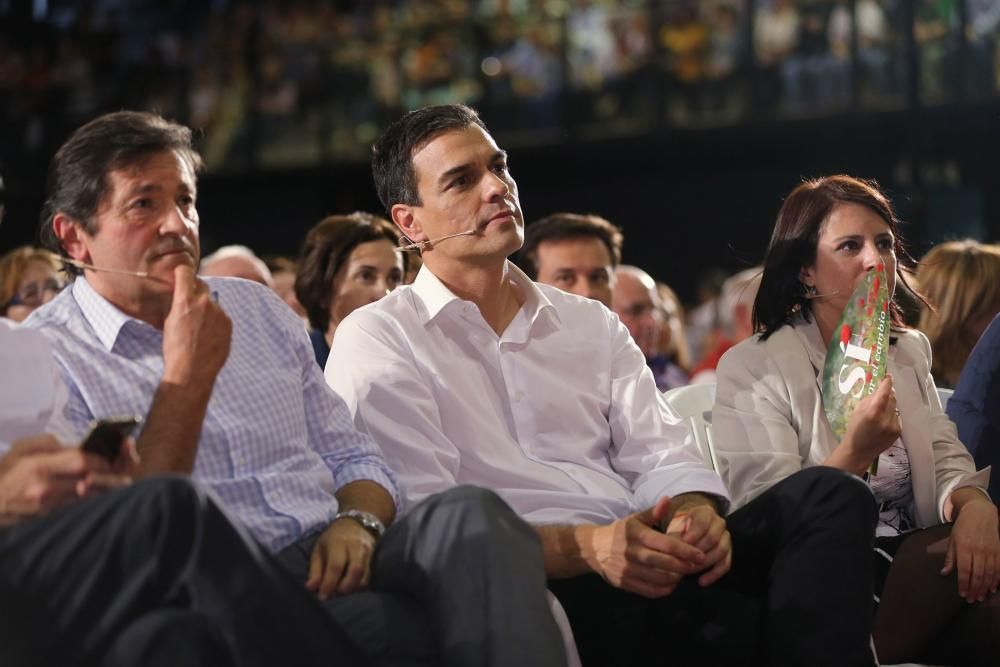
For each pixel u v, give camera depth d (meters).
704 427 6.68
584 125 22.97
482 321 5.92
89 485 4.19
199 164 5.43
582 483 5.76
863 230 6.15
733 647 5.18
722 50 22.06
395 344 5.83
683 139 22.61
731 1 21.95
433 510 4.53
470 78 23.52
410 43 23.83
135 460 4.30
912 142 21.64
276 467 5.21
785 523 5.12
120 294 5.13
